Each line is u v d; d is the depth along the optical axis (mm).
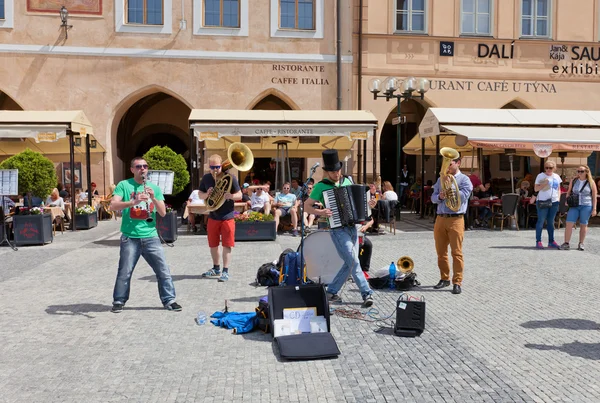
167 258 10305
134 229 6461
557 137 15062
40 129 13719
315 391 4207
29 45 19266
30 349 5199
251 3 20203
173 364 4793
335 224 6402
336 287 6789
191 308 6641
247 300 7000
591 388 4199
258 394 4156
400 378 4449
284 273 7219
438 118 15930
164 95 23516
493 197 15188
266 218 12617
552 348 5137
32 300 7102
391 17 20688
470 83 21203
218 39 20078
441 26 20984
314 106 20641
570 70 21703
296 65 20484
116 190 6414
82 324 5996
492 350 5102
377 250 11070
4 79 19234
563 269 9008
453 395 4105
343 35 20641
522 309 6531
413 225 15945
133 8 19781
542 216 11266
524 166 22938
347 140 17719
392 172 25016
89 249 11586
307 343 5020
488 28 21375
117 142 23000
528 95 21531
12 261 10211
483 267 9188
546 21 21672
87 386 4320
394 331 5625
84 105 19578
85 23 19531
